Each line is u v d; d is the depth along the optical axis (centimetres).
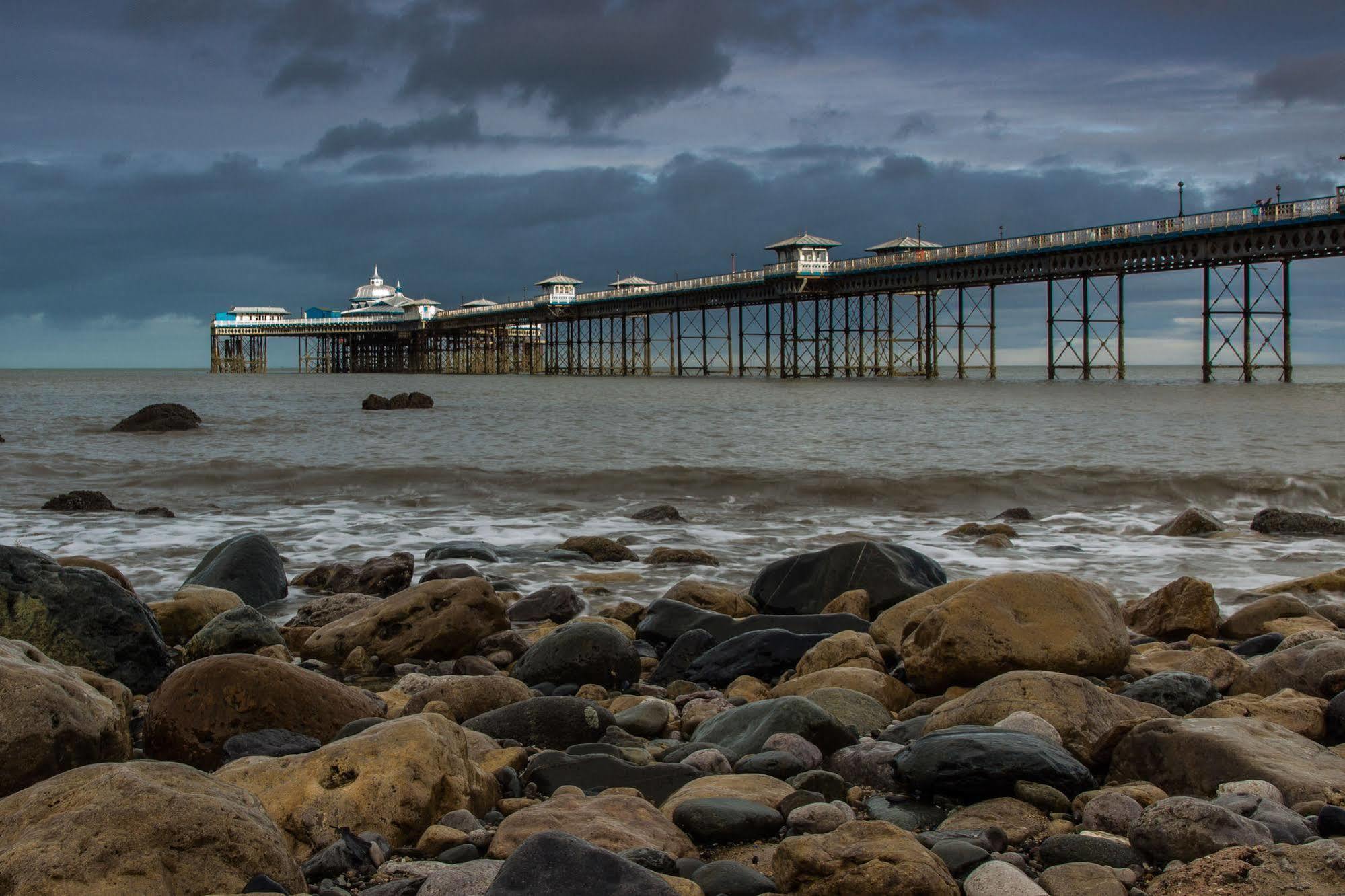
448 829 526
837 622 1035
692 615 1066
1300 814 525
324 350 19525
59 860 420
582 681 894
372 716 721
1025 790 565
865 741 675
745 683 873
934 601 990
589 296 12456
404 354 17538
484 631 1029
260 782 560
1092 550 1578
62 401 6550
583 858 425
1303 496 2072
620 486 2253
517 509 2011
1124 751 616
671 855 488
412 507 2045
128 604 905
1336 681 771
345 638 1010
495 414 4847
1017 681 687
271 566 1298
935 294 8950
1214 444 2964
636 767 623
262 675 683
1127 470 2323
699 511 1989
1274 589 1254
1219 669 846
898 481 2173
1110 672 841
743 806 542
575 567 1456
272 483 2323
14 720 551
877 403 5412
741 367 11781
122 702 669
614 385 9400
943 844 498
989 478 2223
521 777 629
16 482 2361
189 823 445
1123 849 494
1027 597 852
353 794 541
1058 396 5906
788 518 1908
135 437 3647
